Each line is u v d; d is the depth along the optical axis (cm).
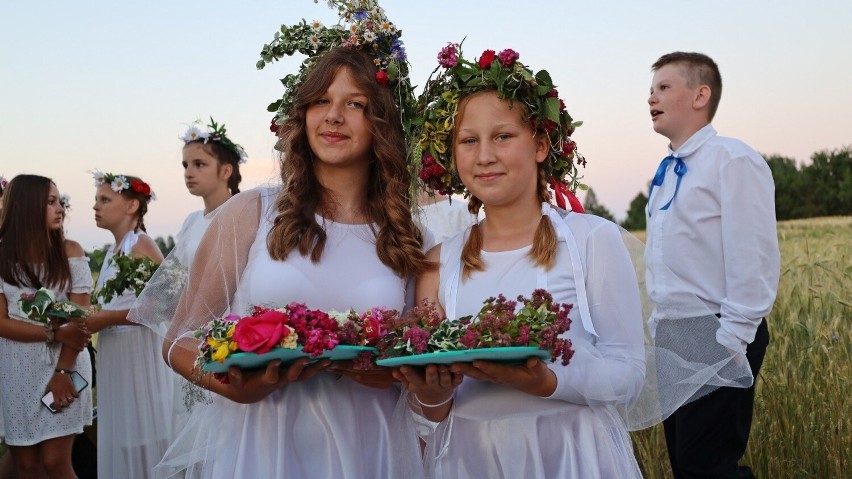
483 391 287
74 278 586
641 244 311
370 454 297
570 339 276
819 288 554
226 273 306
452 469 290
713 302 443
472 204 321
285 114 339
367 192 323
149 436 580
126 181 651
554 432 281
